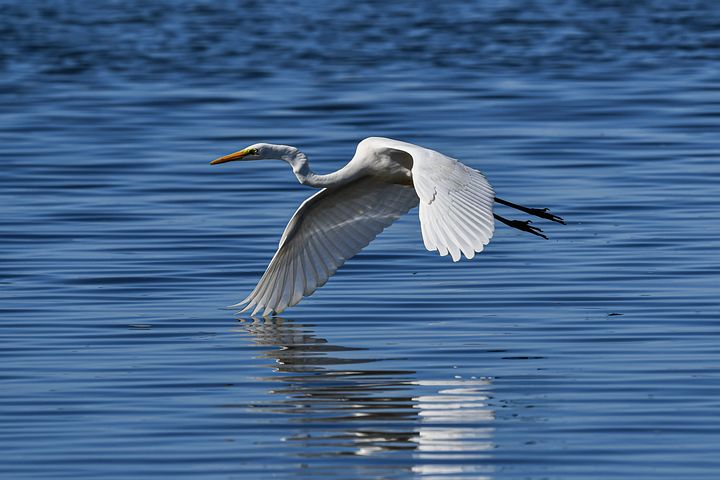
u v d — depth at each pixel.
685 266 16.12
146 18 48.38
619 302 14.56
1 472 9.55
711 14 47.50
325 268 13.57
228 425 10.61
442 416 10.80
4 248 17.50
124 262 16.73
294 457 9.89
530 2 53.09
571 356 12.52
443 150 24.36
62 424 10.61
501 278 15.84
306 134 25.92
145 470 9.62
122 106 29.55
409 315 14.26
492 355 12.60
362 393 11.45
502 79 32.84
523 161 23.34
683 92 30.41
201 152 24.50
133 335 13.45
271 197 20.94
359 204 13.55
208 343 13.19
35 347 12.98
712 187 21.05
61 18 48.09
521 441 10.18
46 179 22.14
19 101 30.25
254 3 53.94
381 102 29.53
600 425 10.50
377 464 9.75
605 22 45.69
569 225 18.73
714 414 10.69
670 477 9.40
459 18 47.41
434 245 10.79
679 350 12.63
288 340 13.30
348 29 44.41
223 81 33.09
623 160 23.34
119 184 21.81
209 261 16.83
